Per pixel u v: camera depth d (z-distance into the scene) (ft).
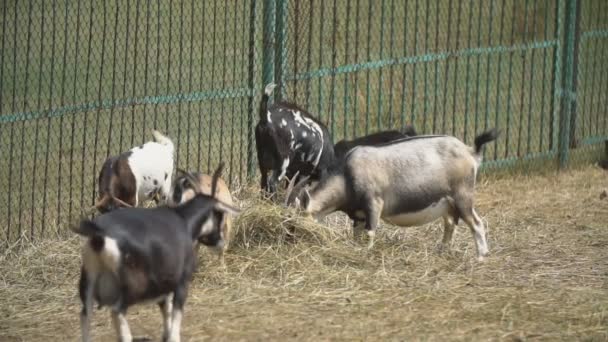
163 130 57.67
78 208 47.75
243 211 43.24
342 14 73.15
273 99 50.72
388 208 43.16
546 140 65.10
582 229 48.70
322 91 59.52
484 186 56.29
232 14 69.00
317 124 47.78
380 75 54.54
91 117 58.85
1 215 46.57
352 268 41.32
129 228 29.71
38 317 36.06
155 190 44.37
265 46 50.49
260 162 46.96
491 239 46.57
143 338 33.86
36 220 46.09
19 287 39.19
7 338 33.99
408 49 74.08
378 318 35.94
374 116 63.36
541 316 36.45
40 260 41.65
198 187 37.73
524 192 55.62
